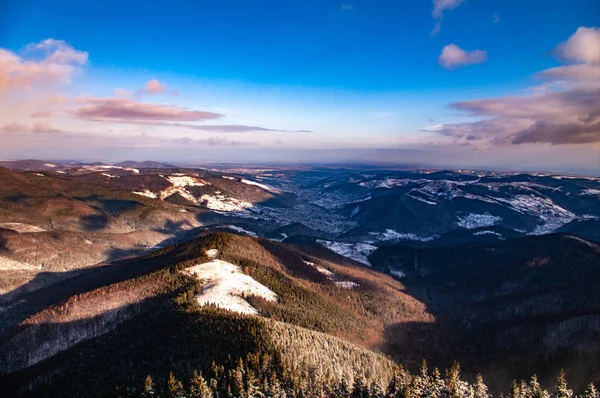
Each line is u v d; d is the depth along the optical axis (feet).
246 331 519.60
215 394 402.11
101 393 484.74
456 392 407.03
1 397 561.02
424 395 408.05
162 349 523.29
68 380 544.21
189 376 449.48
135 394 449.06
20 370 627.46
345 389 427.74
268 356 446.60
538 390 444.96
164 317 615.98
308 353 508.53
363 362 565.53
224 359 468.75
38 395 537.65
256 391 392.47
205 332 531.91
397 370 426.51
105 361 550.36
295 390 408.46
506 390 642.22
